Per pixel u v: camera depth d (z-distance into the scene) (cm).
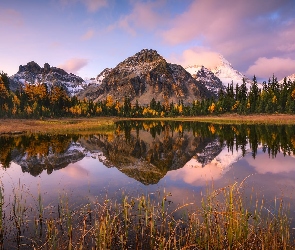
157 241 755
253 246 695
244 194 1188
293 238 748
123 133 4991
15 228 872
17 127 5184
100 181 1505
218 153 2512
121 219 906
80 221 899
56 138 3800
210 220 772
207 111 13662
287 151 2412
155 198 1164
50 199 1164
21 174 1698
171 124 8544
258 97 10981
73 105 12312
